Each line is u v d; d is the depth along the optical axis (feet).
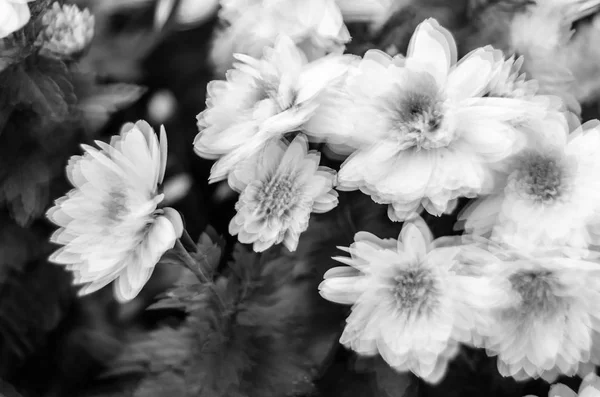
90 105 2.09
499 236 1.69
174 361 1.99
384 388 1.80
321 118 1.70
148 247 1.70
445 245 1.72
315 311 1.92
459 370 1.89
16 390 2.25
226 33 2.00
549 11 1.84
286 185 1.72
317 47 1.85
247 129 1.73
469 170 1.67
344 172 1.70
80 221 1.71
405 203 1.69
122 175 1.70
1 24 1.79
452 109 1.66
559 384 1.78
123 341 2.23
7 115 2.01
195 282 1.88
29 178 2.06
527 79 1.83
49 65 2.00
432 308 1.71
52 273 2.23
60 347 2.30
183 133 2.23
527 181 1.71
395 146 1.69
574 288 1.69
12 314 2.23
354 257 1.72
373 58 1.70
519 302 1.71
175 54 2.24
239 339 1.91
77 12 2.04
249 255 1.91
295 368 1.91
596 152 1.69
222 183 2.11
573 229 1.68
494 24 1.87
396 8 1.88
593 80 1.87
